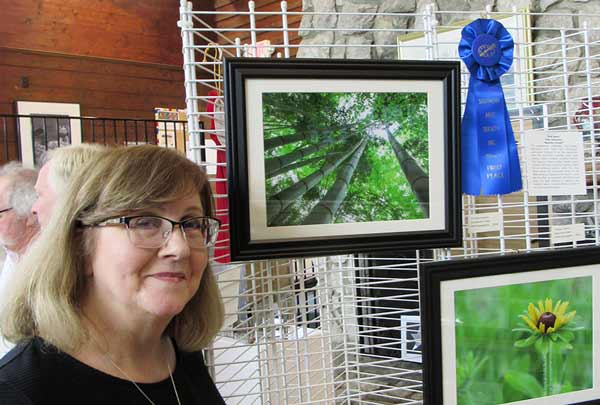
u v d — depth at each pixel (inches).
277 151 37.1
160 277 26.4
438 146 40.3
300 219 37.9
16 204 49.7
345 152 38.6
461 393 39.4
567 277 41.3
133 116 162.7
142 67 164.2
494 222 44.6
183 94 175.3
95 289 27.1
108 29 156.3
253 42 40.1
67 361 25.9
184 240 26.9
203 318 34.8
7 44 137.4
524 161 44.3
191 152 38.1
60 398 24.7
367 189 39.2
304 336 46.3
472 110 41.1
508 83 75.5
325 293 51.9
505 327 40.1
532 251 41.9
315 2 110.3
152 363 30.8
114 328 27.7
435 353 38.6
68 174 33.8
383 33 104.2
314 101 37.7
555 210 72.1
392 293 84.3
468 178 41.4
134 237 25.9
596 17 85.7
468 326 39.3
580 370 42.0
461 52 40.6
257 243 36.9
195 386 33.7
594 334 42.3
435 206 40.5
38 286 25.7
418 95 39.6
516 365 40.6
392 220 39.8
